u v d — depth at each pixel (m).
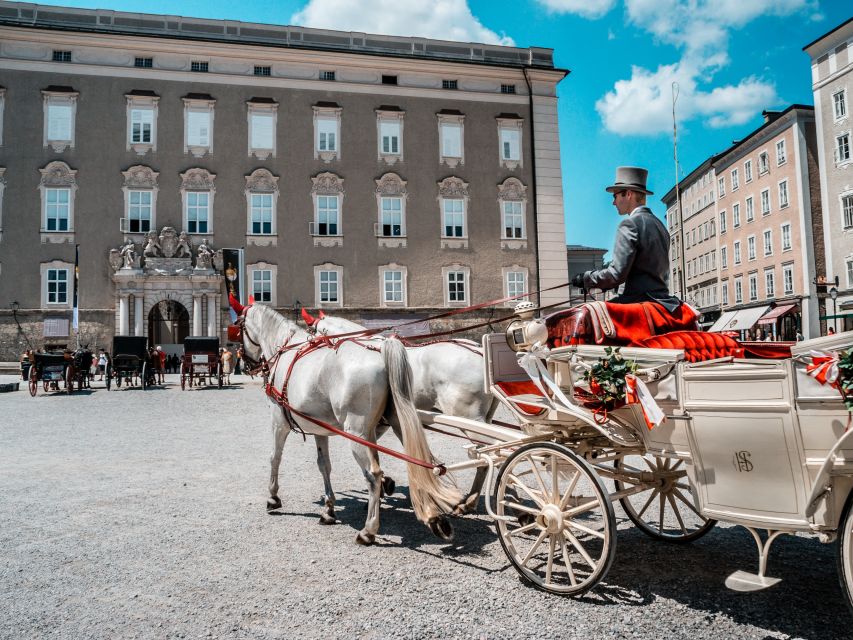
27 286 32.06
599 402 4.47
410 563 5.17
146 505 7.08
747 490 3.75
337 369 5.91
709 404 3.86
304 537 5.90
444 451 10.45
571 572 4.40
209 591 4.60
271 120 34.84
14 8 32.66
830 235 36.72
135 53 33.72
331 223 35.22
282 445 6.82
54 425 14.23
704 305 56.75
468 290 36.34
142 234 33.06
